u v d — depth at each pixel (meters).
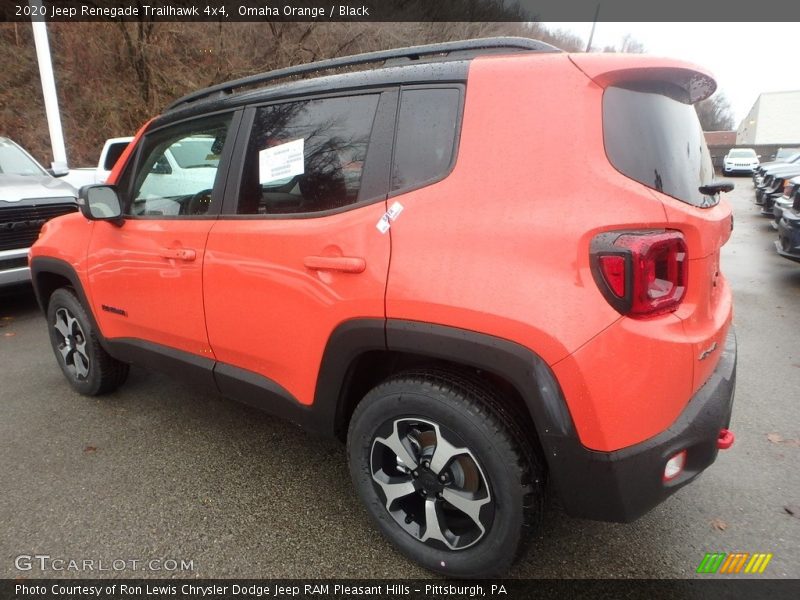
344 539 2.22
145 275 2.73
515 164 1.69
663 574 2.03
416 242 1.81
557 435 1.62
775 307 5.56
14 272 5.07
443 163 1.83
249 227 2.29
